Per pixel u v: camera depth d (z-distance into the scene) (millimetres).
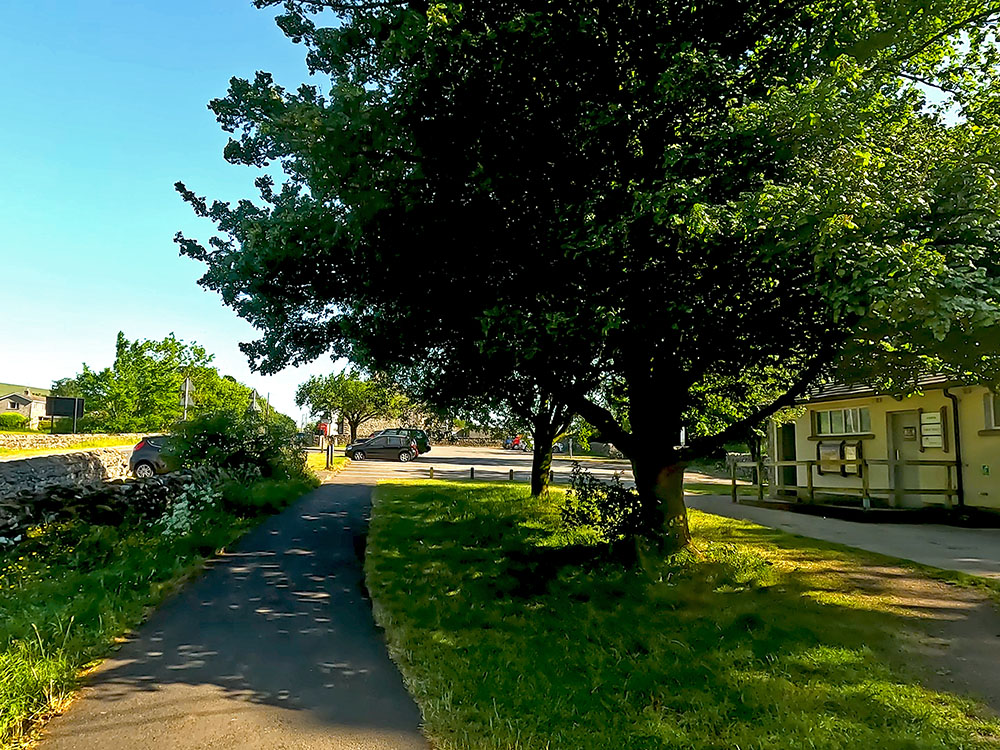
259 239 8008
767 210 5918
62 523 8984
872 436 16375
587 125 7020
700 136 7184
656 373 9117
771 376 10242
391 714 4680
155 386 40562
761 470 16688
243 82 8344
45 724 4402
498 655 5863
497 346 7453
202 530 10320
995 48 8367
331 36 7891
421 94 6641
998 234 5852
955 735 4297
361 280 8281
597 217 6926
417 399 12414
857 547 10305
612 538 8977
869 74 7242
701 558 9102
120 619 6379
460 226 7445
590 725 4559
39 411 67750
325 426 39625
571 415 15562
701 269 6836
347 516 13219
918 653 5781
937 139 7211
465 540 10773
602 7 6875
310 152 6906
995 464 12766
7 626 5641
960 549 10156
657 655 5828
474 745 4219
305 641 6164
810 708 4730
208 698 4852
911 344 6762
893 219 5699
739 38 7555
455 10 6434
